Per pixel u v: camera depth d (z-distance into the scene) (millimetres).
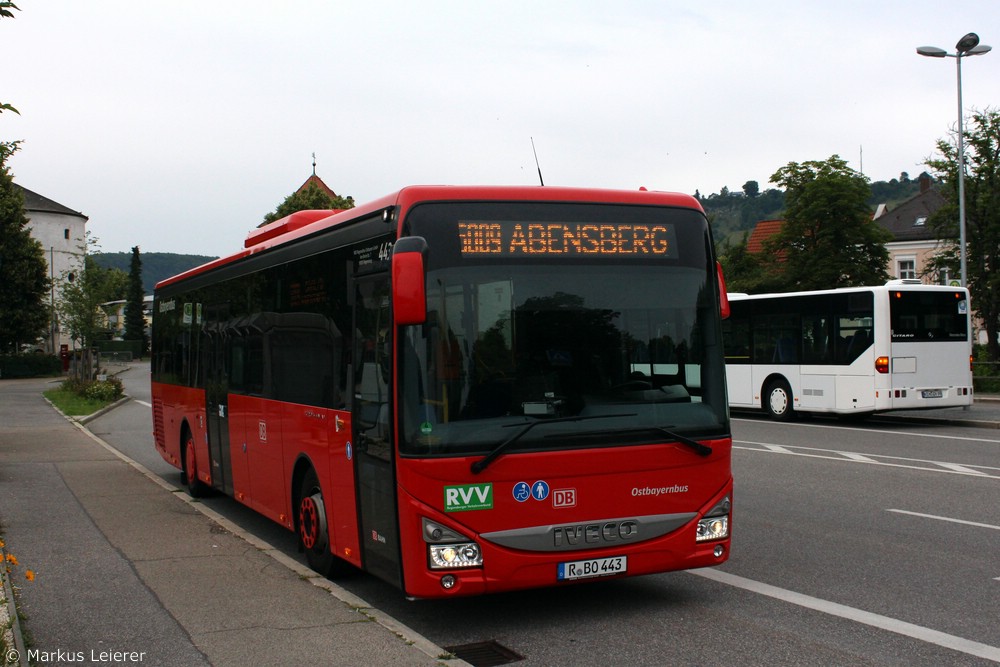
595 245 6832
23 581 7770
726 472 6980
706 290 7082
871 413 23281
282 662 5730
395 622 6555
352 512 7332
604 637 6539
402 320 5965
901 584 7840
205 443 12266
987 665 5859
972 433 20203
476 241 6582
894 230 69875
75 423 26734
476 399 6398
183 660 5797
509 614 7191
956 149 35188
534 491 6430
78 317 40719
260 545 9297
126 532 10023
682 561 6793
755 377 23828
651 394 6793
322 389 7984
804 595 7543
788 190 42531
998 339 37000
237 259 10898
